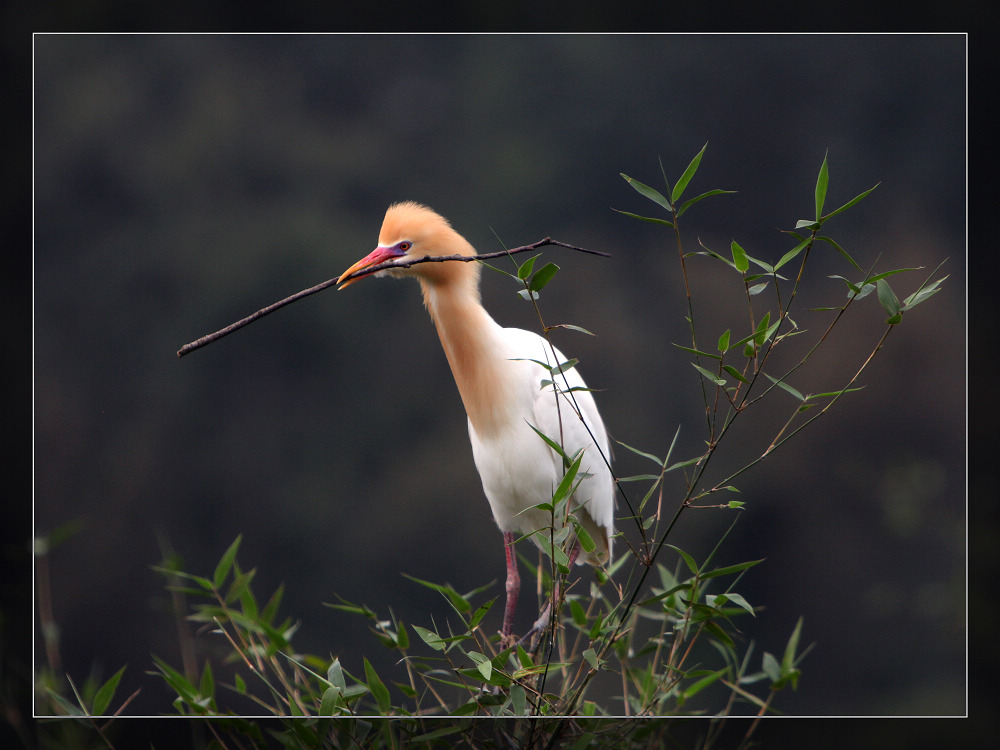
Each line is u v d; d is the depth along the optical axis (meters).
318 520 15.08
